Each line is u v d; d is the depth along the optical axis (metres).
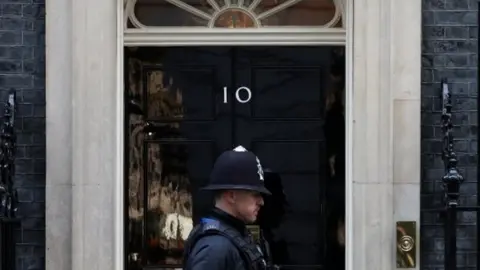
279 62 6.13
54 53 5.69
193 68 6.12
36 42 5.77
